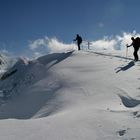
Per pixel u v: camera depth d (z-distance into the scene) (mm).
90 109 15000
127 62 27453
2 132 12352
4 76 35219
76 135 11336
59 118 13758
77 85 22359
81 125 12211
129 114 13078
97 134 11250
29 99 24688
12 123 13562
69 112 15297
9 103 26047
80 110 15344
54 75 27125
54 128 12258
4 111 24750
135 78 21672
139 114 12695
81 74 25219
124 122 12039
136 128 11281
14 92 29188
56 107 19297
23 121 13852
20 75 32719
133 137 10648
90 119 12789
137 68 24531
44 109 20125
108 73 24062
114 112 13680
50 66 30719
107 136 11000
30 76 30609
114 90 19688
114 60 29078
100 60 29484
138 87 19672
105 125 11930
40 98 23828
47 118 14141
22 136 11750
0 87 32219
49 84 25438
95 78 23156
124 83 20766
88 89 20797
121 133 11102
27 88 28047
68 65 28953
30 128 12586
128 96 18547
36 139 11328
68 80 24359
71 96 20328
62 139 11109
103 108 15445
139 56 32375
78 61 29891
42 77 28609
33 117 19500
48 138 11312
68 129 11969
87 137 11094
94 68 26375
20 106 24562
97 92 19938
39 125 12875
